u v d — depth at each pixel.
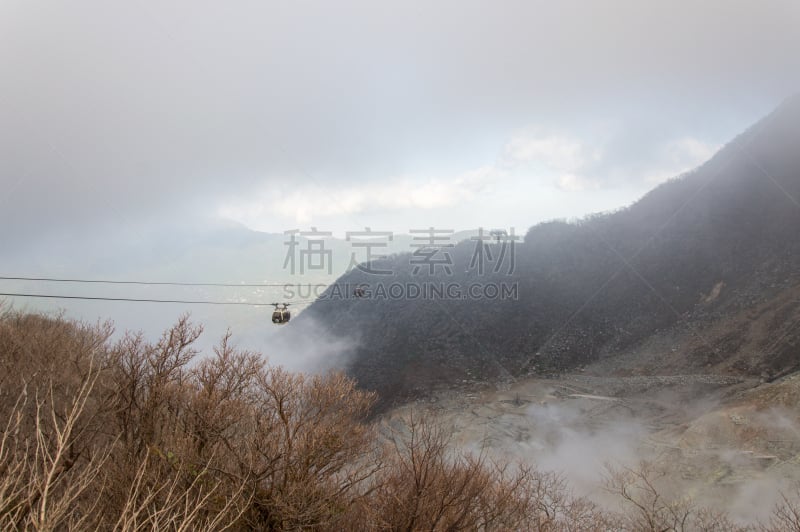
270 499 9.02
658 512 20.67
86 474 5.04
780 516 19.22
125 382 11.41
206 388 10.64
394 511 10.20
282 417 9.92
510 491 12.75
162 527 4.85
